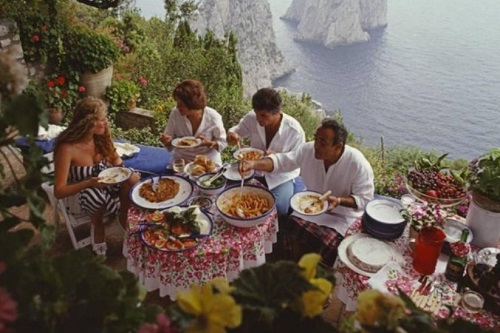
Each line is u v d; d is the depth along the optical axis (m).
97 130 2.70
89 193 2.76
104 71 5.30
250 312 0.81
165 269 2.18
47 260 0.79
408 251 2.05
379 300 0.77
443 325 0.86
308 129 5.86
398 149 5.05
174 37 7.24
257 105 2.79
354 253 2.00
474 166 2.07
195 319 0.76
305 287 0.79
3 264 0.73
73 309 0.75
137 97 5.66
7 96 0.86
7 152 2.73
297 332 0.84
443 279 1.87
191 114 3.07
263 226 2.35
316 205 2.44
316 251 2.58
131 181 2.87
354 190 2.55
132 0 6.99
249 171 2.76
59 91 5.00
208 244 2.20
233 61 6.88
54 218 3.10
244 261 2.32
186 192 2.55
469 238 2.03
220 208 2.38
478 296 1.70
